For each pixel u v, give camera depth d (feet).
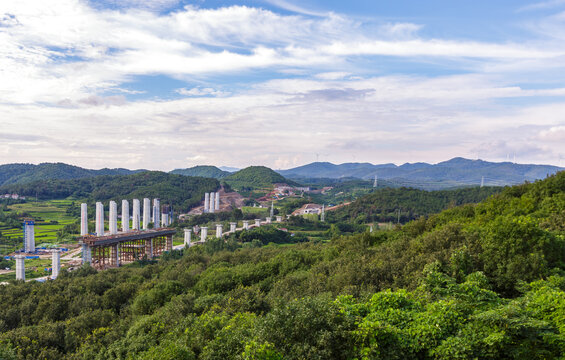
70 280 178.60
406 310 53.98
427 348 45.39
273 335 47.01
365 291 77.41
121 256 377.30
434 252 87.97
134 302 131.44
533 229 81.51
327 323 46.96
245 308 88.38
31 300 135.13
